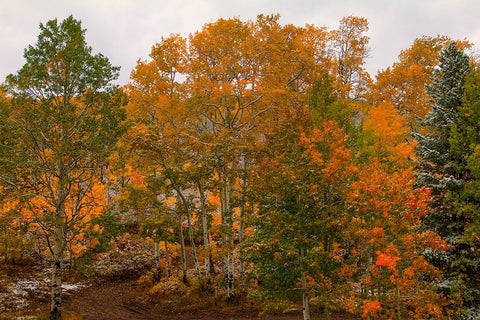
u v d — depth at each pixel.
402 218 10.84
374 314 10.30
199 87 17.00
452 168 13.20
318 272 11.19
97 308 18.23
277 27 18.30
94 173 16.39
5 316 15.03
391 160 15.48
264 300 12.33
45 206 20.12
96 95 15.49
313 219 11.39
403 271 10.59
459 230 12.80
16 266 22.22
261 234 12.34
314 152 11.66
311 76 18.09
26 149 14.38
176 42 19.58
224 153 16.28
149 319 16.59
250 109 20.84
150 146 17.44
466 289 11.98
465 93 13.08
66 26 15.00
